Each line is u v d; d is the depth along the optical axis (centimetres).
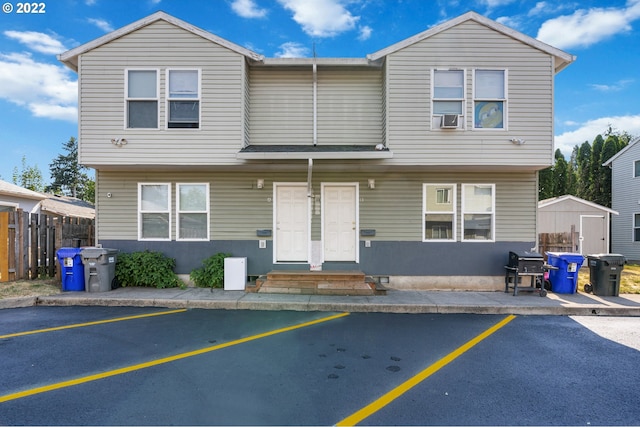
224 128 855
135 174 932
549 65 856
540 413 346
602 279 845
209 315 689
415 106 857
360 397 371
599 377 429
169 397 366
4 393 372
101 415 331
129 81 860
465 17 861
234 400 361
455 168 894
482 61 860
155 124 862
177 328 602
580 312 727
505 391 390
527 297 823
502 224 932
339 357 481
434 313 726
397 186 935
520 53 859
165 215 938
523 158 851
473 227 938
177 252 929
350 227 940
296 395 374
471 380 416
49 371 427
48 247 935
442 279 923
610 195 2362
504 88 860
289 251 938
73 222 1012
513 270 853
